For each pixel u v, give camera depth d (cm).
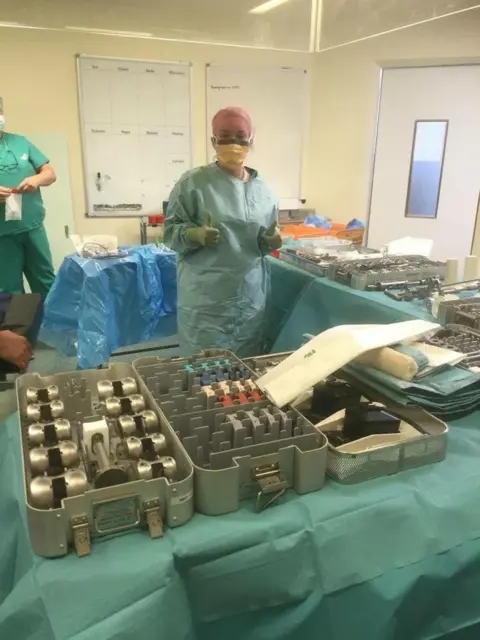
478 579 96
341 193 427
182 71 388
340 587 87
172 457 91
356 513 90
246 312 217
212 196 199
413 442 100
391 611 88
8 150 294
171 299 310
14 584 88
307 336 162
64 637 69
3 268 299
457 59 356
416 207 397
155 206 410
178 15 259
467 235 383
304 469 92
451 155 375
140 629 72
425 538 92
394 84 380
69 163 381
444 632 96
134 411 106
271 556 84
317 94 420
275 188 437
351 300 192
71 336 276
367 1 267
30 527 77
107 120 380
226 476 85
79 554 77
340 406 117
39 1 231
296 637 86
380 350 120
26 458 92
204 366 129
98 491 78
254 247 210
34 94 361
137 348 293
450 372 120
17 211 284
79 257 272
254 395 113
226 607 83
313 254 241
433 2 245
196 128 405
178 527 84
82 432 99
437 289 183
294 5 276
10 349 160
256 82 407
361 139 405
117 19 247
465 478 100
